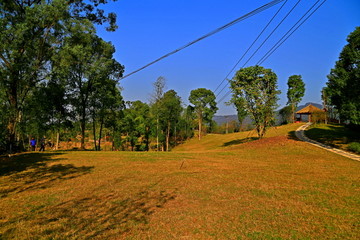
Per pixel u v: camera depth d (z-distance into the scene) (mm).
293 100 64312
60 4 18109
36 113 24781
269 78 31422
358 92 22688
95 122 35094
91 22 22875
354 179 11516
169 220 6477
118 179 11641
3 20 16156
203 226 6090
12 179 11750
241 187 9977
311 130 41312
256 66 32062
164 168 14875
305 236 5551
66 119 28438
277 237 5500
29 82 19312
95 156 20266
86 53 24828
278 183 10734
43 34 20109
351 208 7430
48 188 9969
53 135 43344
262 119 32125
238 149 27422
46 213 7023
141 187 10047
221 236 5543
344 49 25859
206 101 67125
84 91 28109
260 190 9516
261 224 6227
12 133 19562
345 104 24578
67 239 5344
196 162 17562
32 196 8789
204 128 75625
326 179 11578
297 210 7254
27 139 41594
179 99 49781
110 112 33875
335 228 5980
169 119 50031
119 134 47969
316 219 6559
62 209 7367
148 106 46625
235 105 33688
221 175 12547
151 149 54281
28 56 18328
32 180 11531
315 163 16656
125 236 5531
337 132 35750
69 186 10289
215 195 8812
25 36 17562
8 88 18109
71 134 44344
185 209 7332
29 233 5660
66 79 25938
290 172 13523
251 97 31938
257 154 22453
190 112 68812
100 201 8156
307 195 8828
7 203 7988
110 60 26672
